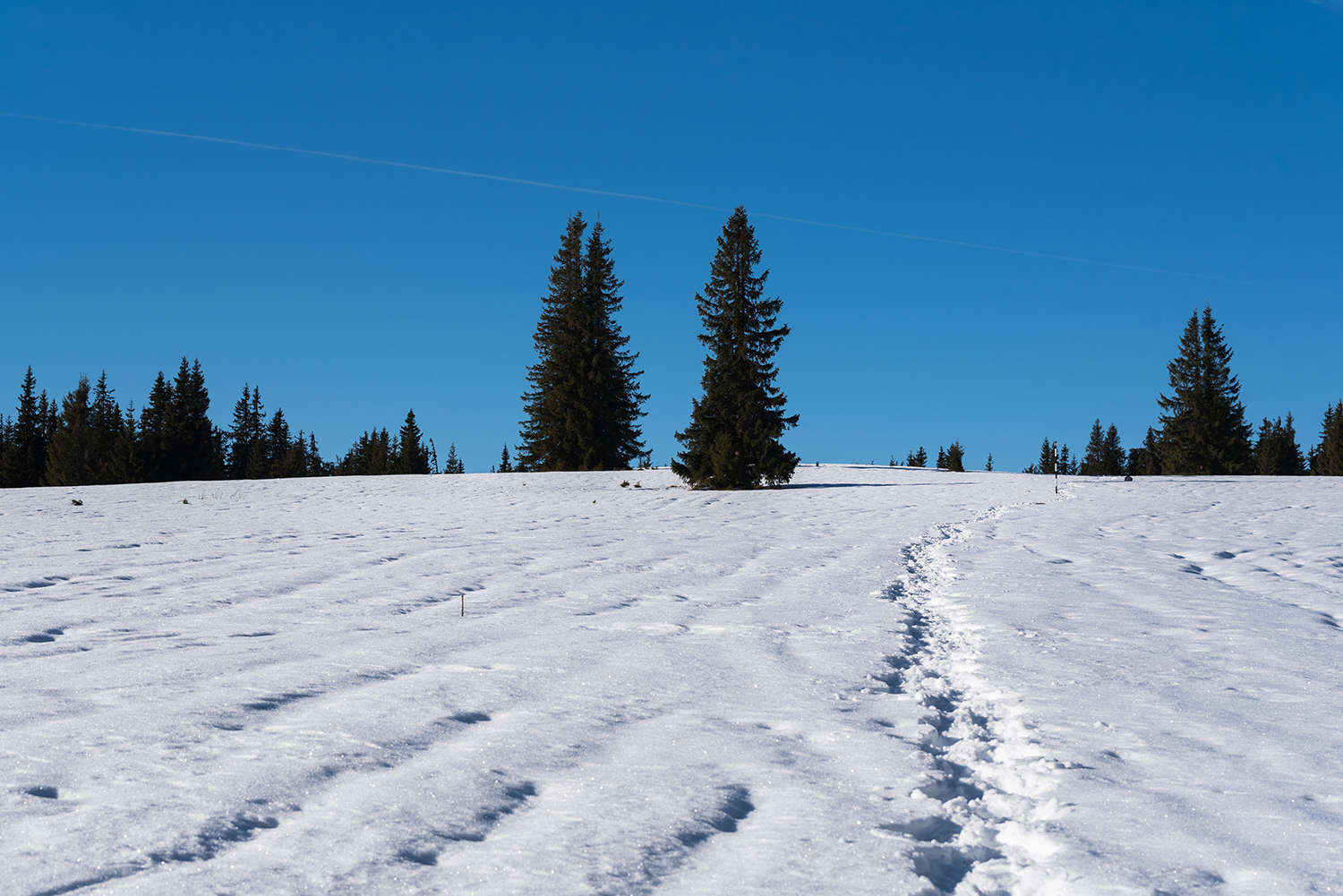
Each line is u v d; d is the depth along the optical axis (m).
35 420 68.62
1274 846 3.02
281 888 2.55
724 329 33.09
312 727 4.41
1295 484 29.80
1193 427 56.75
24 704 4.79
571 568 12.38
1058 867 2.87
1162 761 4.12
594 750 4.16
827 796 3.53
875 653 6.77
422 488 31.62
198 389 66.31
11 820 3.05
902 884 2.67
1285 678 6.00
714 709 5.05
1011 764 4.16
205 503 24.94
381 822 3.10
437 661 6.39
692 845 2.99
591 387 50.53
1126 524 18.25
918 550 14.38
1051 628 7.84
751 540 16.16
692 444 32.34
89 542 15.25
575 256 52.91
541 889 2.58
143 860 2.72
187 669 5.90
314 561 12.95
